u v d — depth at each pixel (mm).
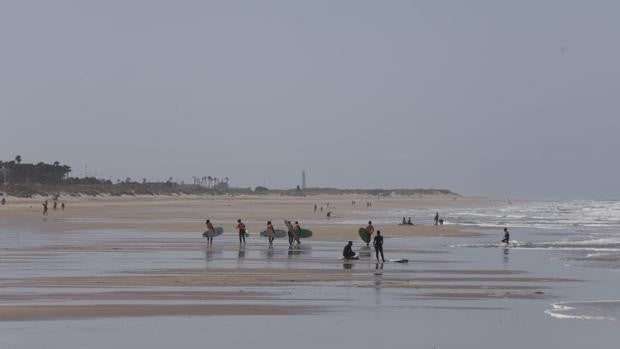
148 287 57094
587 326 41406
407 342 36812
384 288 58062
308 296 52688
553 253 95812
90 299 50156
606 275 69062
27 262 77812
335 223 179875
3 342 35688
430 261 83125
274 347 35375
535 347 36000
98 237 120500
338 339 37281
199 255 87938
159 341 36344
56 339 36500
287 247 101875
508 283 62344
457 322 42344
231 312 45000
